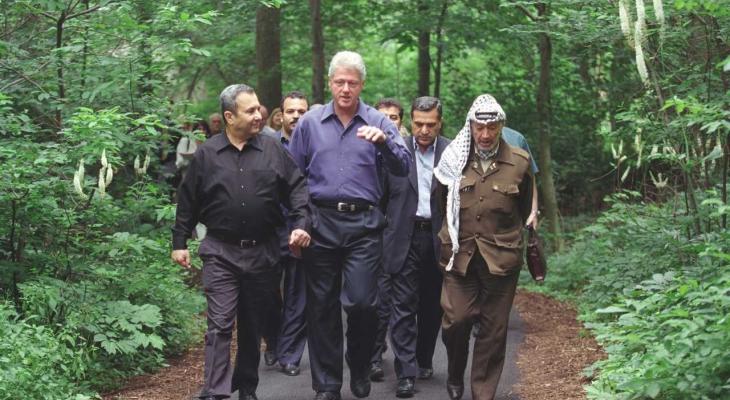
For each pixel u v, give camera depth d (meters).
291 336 7.75
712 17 7.36
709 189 7.99
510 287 6.23
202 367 7.93
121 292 7.90
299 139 6.41
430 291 7.30
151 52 8.42
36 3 8.28
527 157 6.27
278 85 15.72
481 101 6.15
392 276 7.09
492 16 15.12
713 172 8.57
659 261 8.80
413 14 15.45
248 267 6.14
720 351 5.27
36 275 7.30
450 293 6.28
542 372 7.43
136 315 7.32
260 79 15.64
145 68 8.40
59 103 8.23
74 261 7.60
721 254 5.99
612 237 10.24
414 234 7.17
